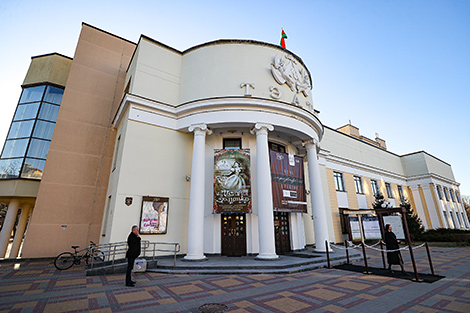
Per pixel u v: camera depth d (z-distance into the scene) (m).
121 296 5.88
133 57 15.85
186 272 8.64
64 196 13.93
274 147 15.36
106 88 17.09
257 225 12.70
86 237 13.98
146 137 12.74
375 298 5.69
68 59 18.12
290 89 15.37
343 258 11.75
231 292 6.20
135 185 11.75
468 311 4.79
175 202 12.68
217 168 13.00
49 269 9.94
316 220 13.95
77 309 4.99
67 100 15.48
